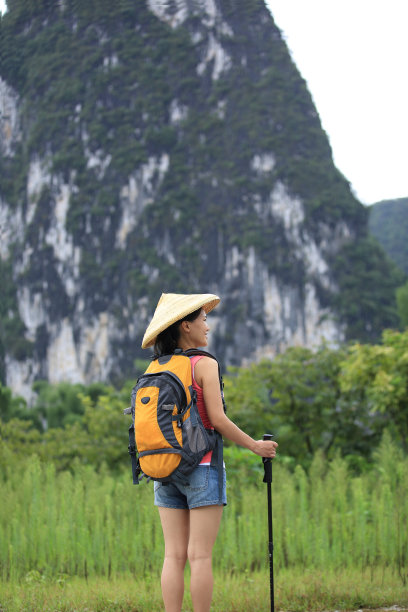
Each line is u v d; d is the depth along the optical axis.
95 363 132.38
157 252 137.75
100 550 4.49
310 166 137.88
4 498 5.21
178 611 2.40
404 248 161.88
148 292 134.50
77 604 3.27
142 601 3.29
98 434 9.53
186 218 138.62
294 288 129.88
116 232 139.38
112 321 134.00
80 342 132.88
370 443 8.51
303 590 3.54
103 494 5.31
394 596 3.45
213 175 141.75
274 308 130.00
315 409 9.16
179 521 2.46
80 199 139.38
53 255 137.12
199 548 2.32
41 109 142.00
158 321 2.49
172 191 140.12
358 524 4.55
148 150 144.00
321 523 4.75
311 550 4.47
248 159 140.62
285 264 131.25
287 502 4.92
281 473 5.71
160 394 2.26
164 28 148.38
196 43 149.50
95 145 142.12
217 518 2.35
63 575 4.18
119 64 147.38
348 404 8.79
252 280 131.62
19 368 129.25
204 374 2.37
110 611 3.21
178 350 2.42
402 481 5.16
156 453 2.23
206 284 134.75
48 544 4.59
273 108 143.62
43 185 139.62
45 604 3.28
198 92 148.25
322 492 5.13
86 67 144.88
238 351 128.88
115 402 9.94
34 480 5.34
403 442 8.31
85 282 135.62
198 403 2.37
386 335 8.76
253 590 3.59
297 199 134.62
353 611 3.29
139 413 2.28
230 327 130.38
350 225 134.00
